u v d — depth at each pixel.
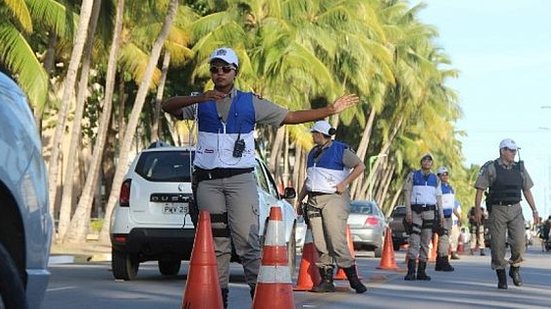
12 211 8.38
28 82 37.88
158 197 22.47
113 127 71.31
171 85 66.12
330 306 18.33
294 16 68.31
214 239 13.34
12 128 8.35
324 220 20.98
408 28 99.56
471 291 22.70
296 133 72.31
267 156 83.88
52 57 46.25
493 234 23.58
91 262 34.81
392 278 27.48
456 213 46.84
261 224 21.42
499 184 23.44
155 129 58.22
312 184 20.98
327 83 66.88
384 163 126.19
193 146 15.38
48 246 8.84
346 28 74.56
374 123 103.88
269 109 13.32
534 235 113.25
